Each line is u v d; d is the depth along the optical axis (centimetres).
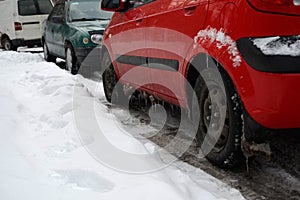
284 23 267
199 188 288
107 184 266
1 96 481
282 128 280
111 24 552
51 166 292
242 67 280
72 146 342
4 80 675
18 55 1138
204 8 330
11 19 1306
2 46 1400
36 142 349
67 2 960
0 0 1358
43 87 573
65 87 541
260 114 276
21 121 402
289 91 264
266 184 309
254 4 276
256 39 273
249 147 295
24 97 536
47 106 464
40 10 1315
